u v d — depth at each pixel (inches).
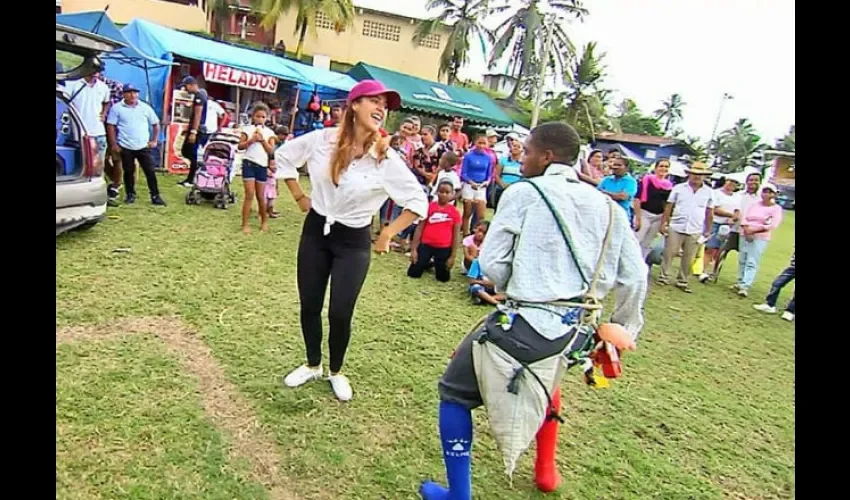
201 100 372.2
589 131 1510.8
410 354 167.2
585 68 1475.1
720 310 286.5
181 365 139.6
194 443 110.4
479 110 876.0
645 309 267.3
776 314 292.0
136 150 295.0
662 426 147.3
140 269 202.1
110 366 133.9
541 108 1489.9
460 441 93.4
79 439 106.3
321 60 1003.3
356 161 120.9
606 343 88.4
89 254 209.9
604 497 113.3
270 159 290.7
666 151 1576.0
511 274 86.2
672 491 118.9
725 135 2299.5
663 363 196.7
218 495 98.0
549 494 111.2
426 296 228.5
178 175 431.8
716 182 460.1
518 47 1438.2
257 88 570.6
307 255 128.6
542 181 85.1
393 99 121.7
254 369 142.9
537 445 109.8
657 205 320.2
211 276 206.4
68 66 310.0
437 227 246.4
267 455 110.9
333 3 1128.8
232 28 1190.9
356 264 127.0
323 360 152.7
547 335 83.6
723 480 126.5
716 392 177.0
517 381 84.0
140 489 96.3
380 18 1256.8
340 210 123.8
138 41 488.7
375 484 107.0
